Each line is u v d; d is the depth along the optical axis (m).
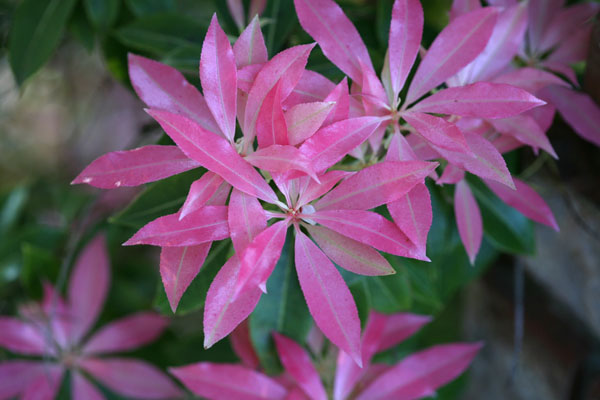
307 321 0.65
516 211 0.69
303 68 0.54
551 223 0.62
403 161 0.54
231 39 0.65
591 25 0.64
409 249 0.54
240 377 0.65
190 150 0.53
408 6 0.57
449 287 0.74
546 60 0.65
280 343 0.64
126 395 0.81
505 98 0.56
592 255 0.76
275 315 0.65
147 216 0.60
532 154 0.68
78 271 0.83
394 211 0.55
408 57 0.57
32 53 0.73
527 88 0.61
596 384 0.78
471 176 0.67
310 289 0.55
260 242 0.53
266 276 0.52
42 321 0.82
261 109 0.54
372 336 0.68
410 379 0.68
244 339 0.68
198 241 0.54
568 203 0.71
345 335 0.55
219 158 0.53
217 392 0.64
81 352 0.82
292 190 0.54
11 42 0.73
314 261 0.55
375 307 0.68
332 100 0.54
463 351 0.69
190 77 0.65
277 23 0.66
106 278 0.83
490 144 0.56
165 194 0.60
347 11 0.69
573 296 0.80
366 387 0.68
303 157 0.53
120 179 0.54
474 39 0.58
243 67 0.55
